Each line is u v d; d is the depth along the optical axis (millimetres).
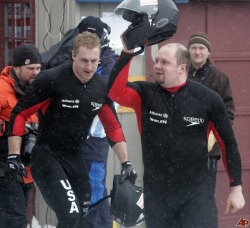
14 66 6398
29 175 6453
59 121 5941
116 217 6090
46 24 7836
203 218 5621
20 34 8586
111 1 7773
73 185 6055
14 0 8570
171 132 5691
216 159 7266
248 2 8516
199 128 5715
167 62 5637
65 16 7754
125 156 6199
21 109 5898
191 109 5688
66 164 5996
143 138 5797
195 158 5711
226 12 8469
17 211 6336
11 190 6328
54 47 7113
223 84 7574
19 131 5910
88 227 7094
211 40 8469
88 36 5824
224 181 8703
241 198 5793
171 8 5492
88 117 6020
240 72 8641
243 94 8688
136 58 8062
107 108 6176
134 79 8078
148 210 5812
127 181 6062
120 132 6242
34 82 5879
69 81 5898
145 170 5816
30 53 6359
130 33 5488
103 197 6918
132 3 5477
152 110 5707
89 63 5793
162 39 5574
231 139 5789
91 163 7039
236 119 8695
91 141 7016
